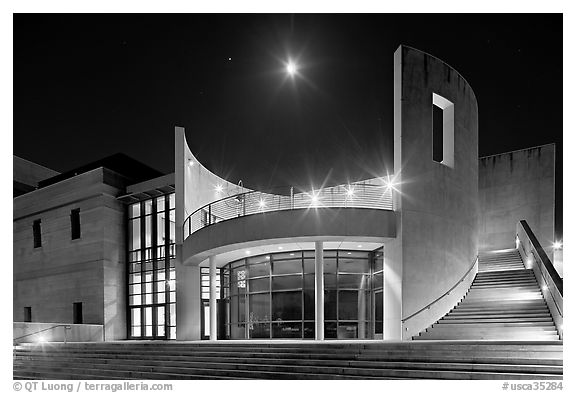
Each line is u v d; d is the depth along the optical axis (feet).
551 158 93.35
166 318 90.79
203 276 90.63
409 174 61.21
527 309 56.49
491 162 98.94
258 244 64.44
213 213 97.81
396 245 60.18
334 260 70.64
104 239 95.04
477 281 68.44
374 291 70.33
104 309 92.89
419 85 63.82
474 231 72.02
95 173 97.81
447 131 68.28
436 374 35.99
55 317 100.78
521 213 94.68
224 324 83.35
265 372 40.68
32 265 107.55
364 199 74.79
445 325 56.65
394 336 58.85
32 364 59.16
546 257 59.21
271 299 73.46
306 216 60.03
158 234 95.35
